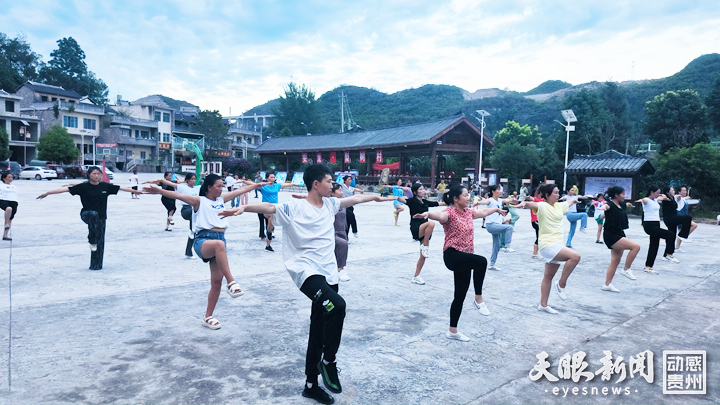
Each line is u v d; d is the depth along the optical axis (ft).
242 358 12.26
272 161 187.42
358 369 11.85
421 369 11.96
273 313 16.29
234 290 12.92
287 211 10.66
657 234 25.18
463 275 14.11
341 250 21.56
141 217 47.78
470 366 12.25
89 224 21.90
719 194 75.05
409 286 21.07
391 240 36.45
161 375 11.04
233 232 38.45
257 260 26.11
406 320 16.05
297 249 10.91
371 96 415.64
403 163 121.90
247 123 357.61
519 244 36.32
